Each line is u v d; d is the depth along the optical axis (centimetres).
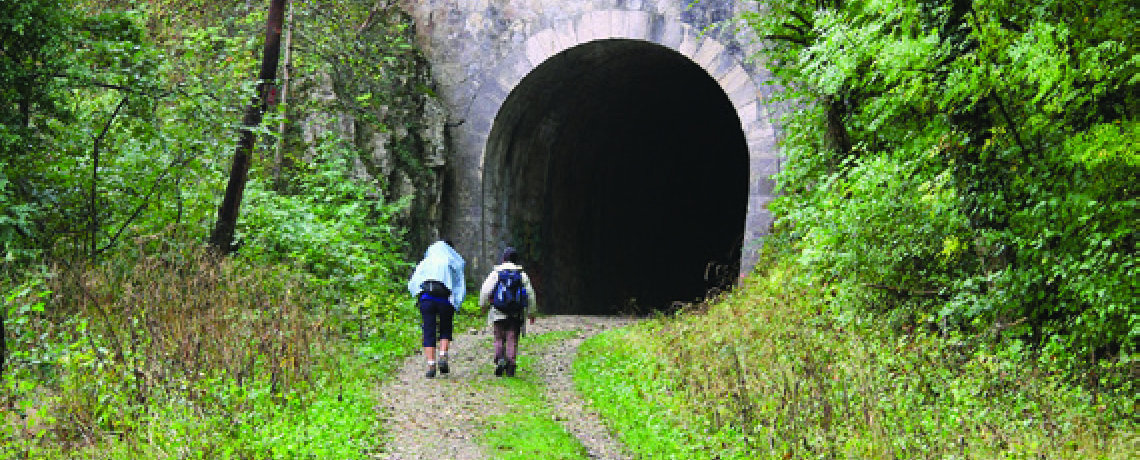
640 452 747
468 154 2083
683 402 853
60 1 1030
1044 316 801
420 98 2062
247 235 1367
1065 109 737
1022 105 757
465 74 2092
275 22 1302
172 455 604
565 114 2306
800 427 703
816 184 1203
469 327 1650
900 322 951
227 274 1080
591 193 2634
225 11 1798
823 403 726
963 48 772
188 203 1236
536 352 1353
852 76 899
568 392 1031
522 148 2227
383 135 1941
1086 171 721
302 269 1355
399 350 1227
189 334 817
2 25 954
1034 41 698
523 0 2069
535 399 975
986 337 829
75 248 1055
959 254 891
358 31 1934
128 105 1116
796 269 1284
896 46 774
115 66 1080
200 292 966
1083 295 723
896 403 734
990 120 787
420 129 2047
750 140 1888
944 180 829
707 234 3231
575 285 2533
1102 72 688
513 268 1109
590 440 801
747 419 749
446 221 2080
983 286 867
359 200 1703
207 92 1245
